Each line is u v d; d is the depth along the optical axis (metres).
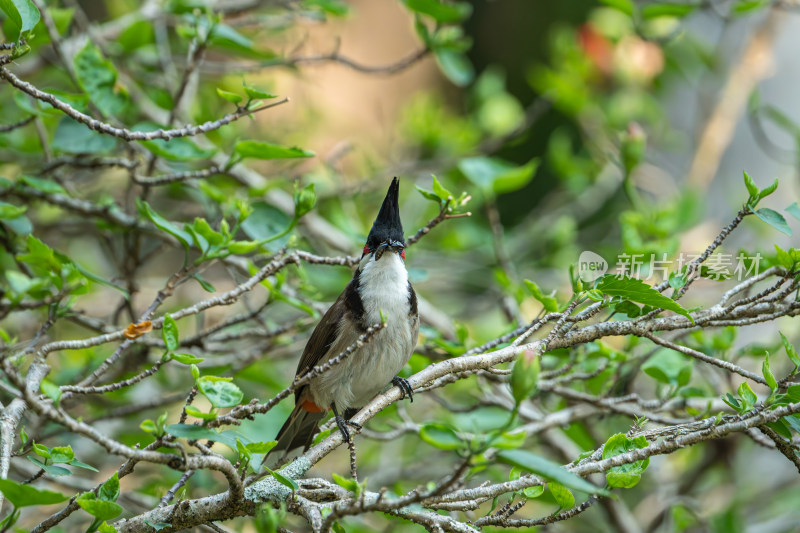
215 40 8.52
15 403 5.96
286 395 5.18
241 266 9.42
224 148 11.77
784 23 14.32
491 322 12.02
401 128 14.31
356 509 4.61
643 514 11.84
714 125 14.34
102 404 10.26
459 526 5.34
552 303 6.77
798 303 6.16
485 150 13.55
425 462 10.95
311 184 7.06
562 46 14.43
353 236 10.69
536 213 16.48
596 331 6.27
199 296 13.48
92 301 12.77
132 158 9.26
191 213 11.95
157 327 6.48
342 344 7.92
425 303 10.97
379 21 21.12
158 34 11.37
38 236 10.96
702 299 9.94
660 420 7.96
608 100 13.92
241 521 9.19
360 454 12.24
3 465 5.42
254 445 5.00
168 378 11.05
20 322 11.16
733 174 15.45
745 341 11.99
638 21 11.65
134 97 10.88
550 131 20.44
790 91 14.84
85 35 10.53
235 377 9.69
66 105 5.88
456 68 10.54
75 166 8.82
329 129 15.47
